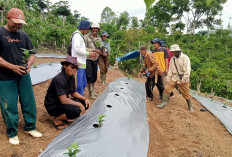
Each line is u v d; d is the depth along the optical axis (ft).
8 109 9.68
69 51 14.44
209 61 80.07
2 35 9.43
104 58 23.67
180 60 18.34
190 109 20.29
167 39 109.19
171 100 23.20
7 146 9.52
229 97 38.81
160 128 15.31
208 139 14.65
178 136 14.30
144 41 72.69
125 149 8.69
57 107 11.73
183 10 168.86
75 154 7.63
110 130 9.91
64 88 11.43
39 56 38.14
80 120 11.64
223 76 48.83
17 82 10.24
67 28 72.02
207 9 156.25
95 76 17.92
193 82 42.32
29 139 10.54
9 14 9.25
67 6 117.80
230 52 107.76
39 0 133.39
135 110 13.96
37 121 12.59
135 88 21.09
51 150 8.36
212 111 21.80
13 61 9.81
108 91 17.33
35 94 17.22
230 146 14.29
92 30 17.84
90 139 8.87
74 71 11.43
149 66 20.68
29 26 44.83
